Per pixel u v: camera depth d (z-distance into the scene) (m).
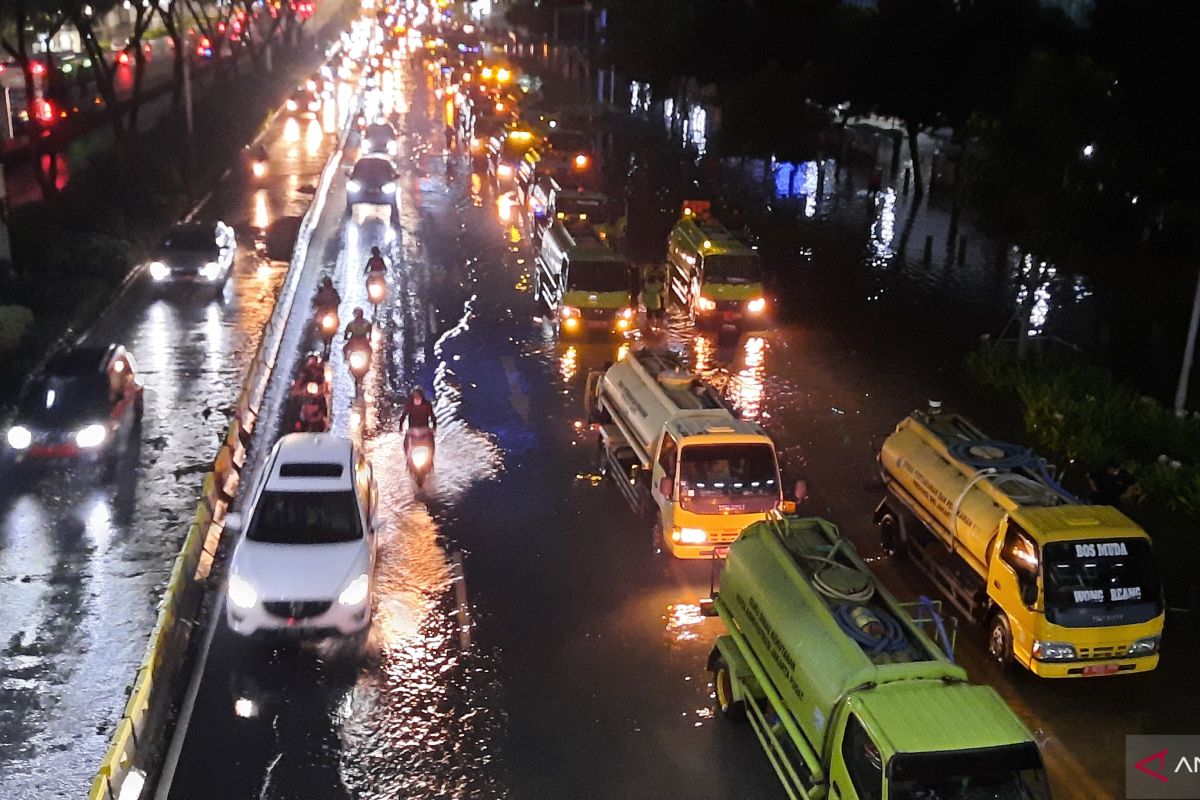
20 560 14.09
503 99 52.94
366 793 10.15
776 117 44.03
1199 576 14.54
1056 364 21.98
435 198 39.41
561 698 11.76
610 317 24.44
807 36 46.38
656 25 51.47
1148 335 25.22
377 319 25.42
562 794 10.25
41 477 16.42
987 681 12.31
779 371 22.98
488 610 13.44
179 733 10.88
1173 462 16.94
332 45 103.25
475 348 23.72
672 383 16.22
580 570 14.50
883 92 39.84
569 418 19.94
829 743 9.20
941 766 8.41
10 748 10.55
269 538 12.88
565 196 30.77
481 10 128.75
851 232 36.47
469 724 11.23
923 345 24.89
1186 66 21.50
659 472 14.70
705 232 26.98
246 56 76.94
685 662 12.54
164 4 84.75
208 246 26.59
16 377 19.64
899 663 9.28
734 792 10.36
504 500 16.53
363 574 12.55
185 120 43.62
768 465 14.32
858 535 15.74
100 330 23.56
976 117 26.08
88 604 13.12
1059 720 11.66
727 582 11.68
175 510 15.65
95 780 9.17
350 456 14.25
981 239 35.78
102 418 16.72
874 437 19.39
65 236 27.88
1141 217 24.20
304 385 19.22
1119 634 11.70
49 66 30.50
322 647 12.45
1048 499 12.64
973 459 13.62
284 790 10.13
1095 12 25.03
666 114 63.22
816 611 9.95
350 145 50.09
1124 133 22.84
